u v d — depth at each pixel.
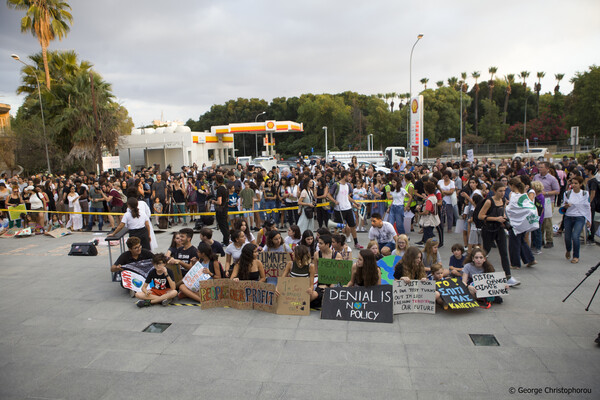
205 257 7.07
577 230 7.96
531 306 6.09
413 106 26.20
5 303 7.00
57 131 27.27
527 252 7.92
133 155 38.41
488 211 7.15
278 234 7.02
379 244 7.96
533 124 60.53
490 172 11.28
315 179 14.23
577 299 6.30
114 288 7.67
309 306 6.16
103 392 4.29
